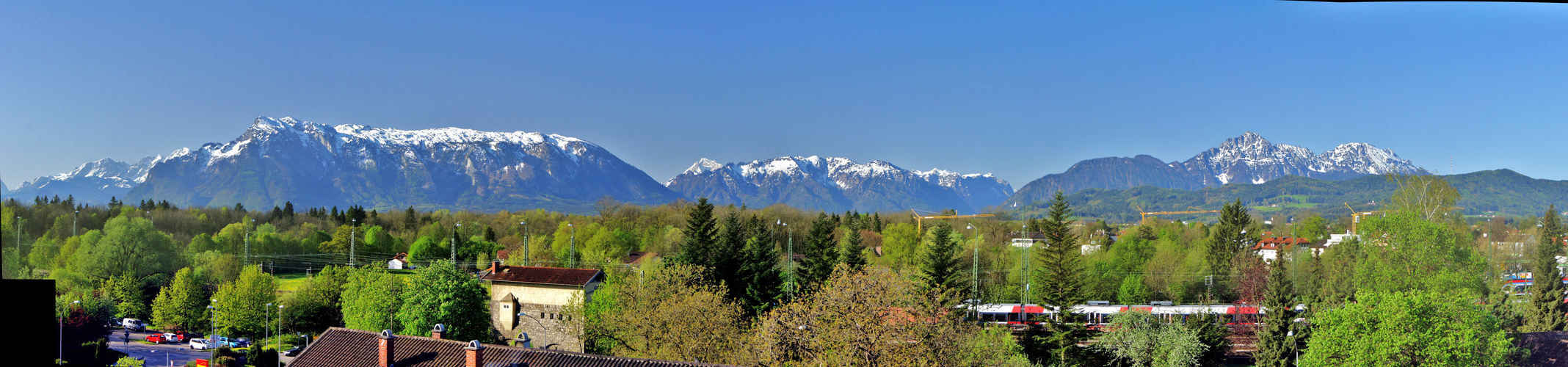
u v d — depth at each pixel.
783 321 49.53
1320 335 52.50
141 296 101.25
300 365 45.19
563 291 79.62
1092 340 76.75
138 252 105.50
